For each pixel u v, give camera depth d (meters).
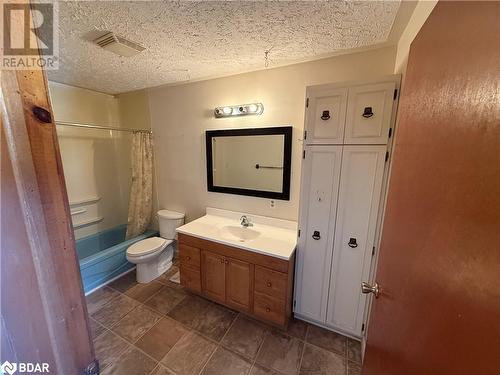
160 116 2.71
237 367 1.50
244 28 1.28
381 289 0.84
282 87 1.94
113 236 3.11
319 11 1.12
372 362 0.85
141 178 2.80
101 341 1.70
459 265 0.39
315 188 1.62
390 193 0.87
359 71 1.65
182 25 1.25
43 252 0.35
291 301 1.87
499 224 0.30
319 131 1.54
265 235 1.99
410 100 0.72
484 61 0.35
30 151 0.32
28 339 0.34
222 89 2.23
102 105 2.92
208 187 2.50
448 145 0.46
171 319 1.92
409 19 1.19
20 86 0.31
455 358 0.38
